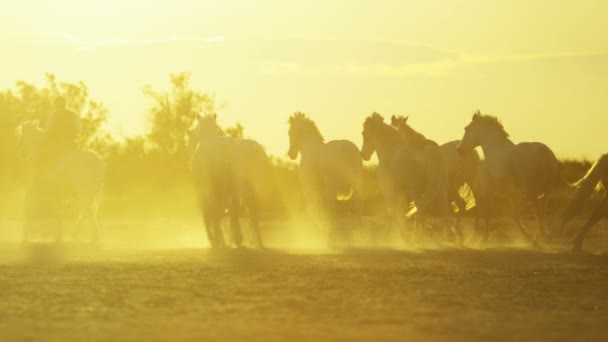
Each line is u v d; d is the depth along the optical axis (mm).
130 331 10719
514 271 16453
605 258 19000
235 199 22641
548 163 22453
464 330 10695
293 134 24562
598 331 10625
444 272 16297
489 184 23141
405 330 10711
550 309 12219
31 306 12625
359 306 12430
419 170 22875
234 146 22312
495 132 23344
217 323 11203
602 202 20859
